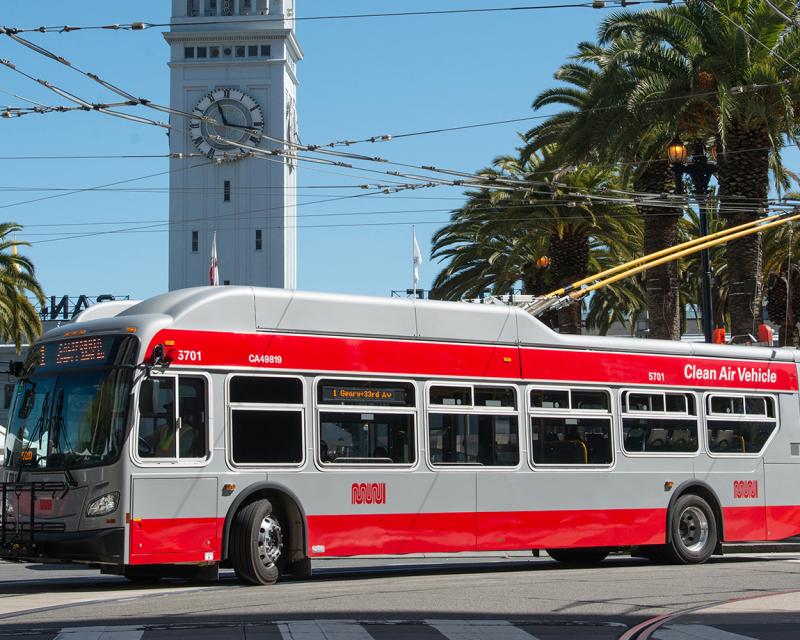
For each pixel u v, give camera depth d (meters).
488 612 12.70
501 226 37.16
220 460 15.28
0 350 73.62
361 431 16.62
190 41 107.88
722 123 26.72
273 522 15.80
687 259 46.78
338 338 16.59
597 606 13.43
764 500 21.34
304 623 11.48
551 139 33.81
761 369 21.73
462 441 17.64
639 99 28.38
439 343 17.61
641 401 19.89
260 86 108.19
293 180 110.88
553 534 18.44
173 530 14.79
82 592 15.08
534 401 18.56
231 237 107.06
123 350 14.91
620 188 36.25
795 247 43.47
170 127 19.88
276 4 108.06
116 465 14.50
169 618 11.90
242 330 15.74
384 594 14.38
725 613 12.66
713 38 28.27
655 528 19.77
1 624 11.53
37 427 15.33
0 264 50.38
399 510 16.83
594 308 51.41
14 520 15.27
